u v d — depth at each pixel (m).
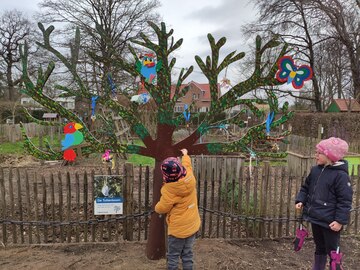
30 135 21.55
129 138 15.65
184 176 2.99
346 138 13.87
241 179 4.38
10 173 4.05
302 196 3.39
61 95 3.36
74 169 10.23
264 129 3.63
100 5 20.16
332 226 3.00
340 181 3.03
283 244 4.29
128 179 4.09
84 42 17.97
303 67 3.34
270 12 22.50
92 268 3.48
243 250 4.05
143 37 3.30
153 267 3.52
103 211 4.05
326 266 3.69
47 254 3.81
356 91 22.84
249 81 3.52
